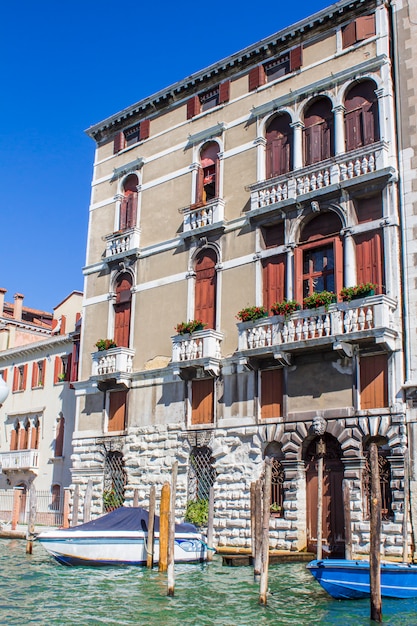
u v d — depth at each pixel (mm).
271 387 20969
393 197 19484
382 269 19328
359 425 18672
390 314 18578
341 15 22156
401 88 20281
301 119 22359
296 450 19844
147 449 23781
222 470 21547
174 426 23125
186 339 22750
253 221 22516
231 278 22750
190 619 12984
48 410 34156
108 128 29094
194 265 24156
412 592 14469
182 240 24656
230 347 22219
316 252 21031
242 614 13289
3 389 24000
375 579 12680
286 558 18266
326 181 20688
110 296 26688
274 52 23797
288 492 19766
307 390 20031
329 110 21922
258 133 23391
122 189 27953
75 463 25953
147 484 23484
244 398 21453
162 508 18125
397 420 18031
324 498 19375
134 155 27812
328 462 19547
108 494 24703
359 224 19953
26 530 27641
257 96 23922
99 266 27562
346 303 18984
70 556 18719
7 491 33656
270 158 23078
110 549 18609
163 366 24172
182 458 22703
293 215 21469
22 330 43250
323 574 14430
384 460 18438
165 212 25797
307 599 14516
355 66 21156
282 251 21547
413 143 19609
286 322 20156
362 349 19031
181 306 24094
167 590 15148
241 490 20953
